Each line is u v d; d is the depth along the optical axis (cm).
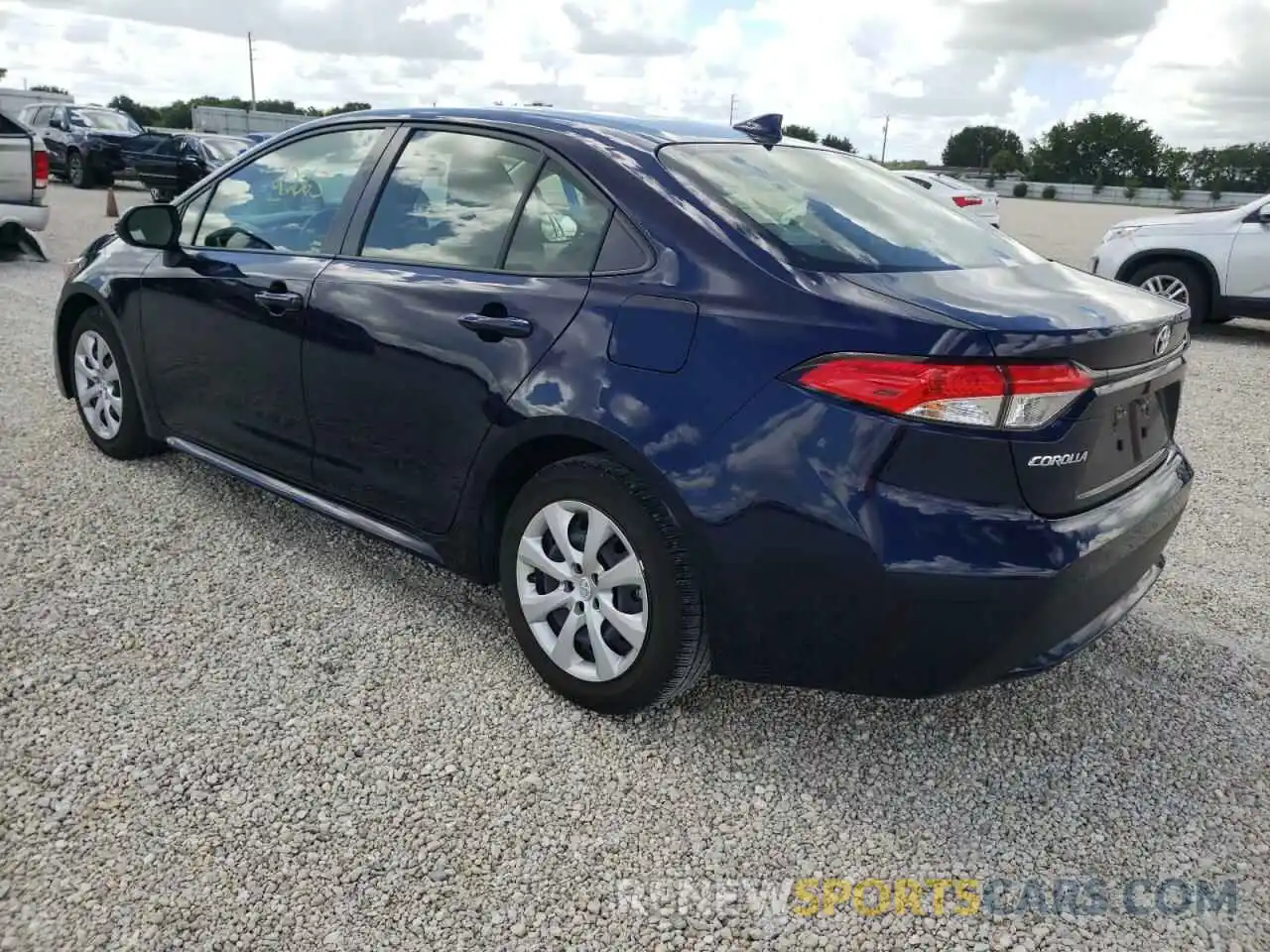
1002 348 230
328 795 257
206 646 323
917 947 221
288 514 429
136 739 274
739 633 262
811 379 243
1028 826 260
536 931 220
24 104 3362
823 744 289
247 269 375
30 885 223
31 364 647
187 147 1886
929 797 269
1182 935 226
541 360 286
